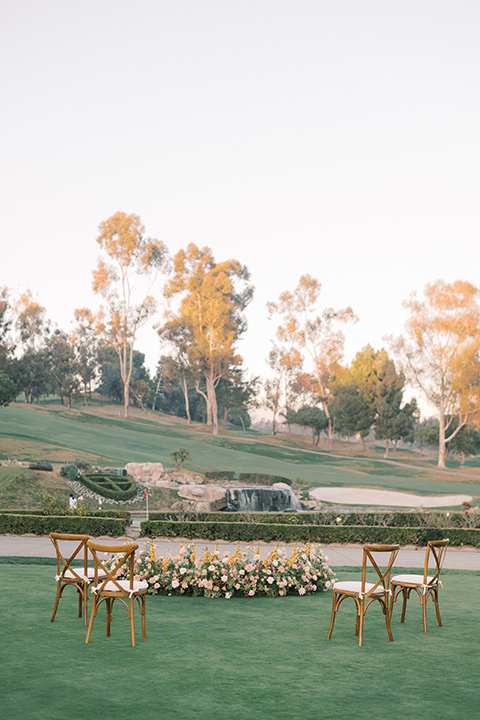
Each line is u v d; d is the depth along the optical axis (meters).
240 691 6.20
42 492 33.66
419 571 15.41
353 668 7.08
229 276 98.00
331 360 98.38
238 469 58.94
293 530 21.03
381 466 75.44
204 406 117.56
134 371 135.00
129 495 36.66
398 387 94.50
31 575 13.29
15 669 6.67
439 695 6.16
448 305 73.25
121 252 89.38
